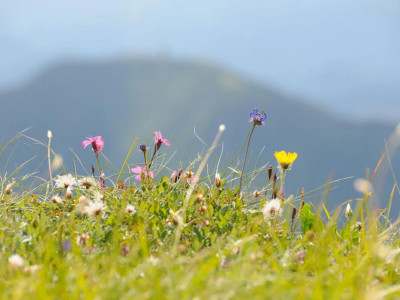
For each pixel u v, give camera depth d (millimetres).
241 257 3916
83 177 6531
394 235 5145
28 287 2916
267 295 2785
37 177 6453
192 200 5883
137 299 2744
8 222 4957
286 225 5336
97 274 3383
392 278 3898
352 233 5320
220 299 2727
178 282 3047
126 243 4535
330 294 2912
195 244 4469
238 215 5602
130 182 6711
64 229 4648
